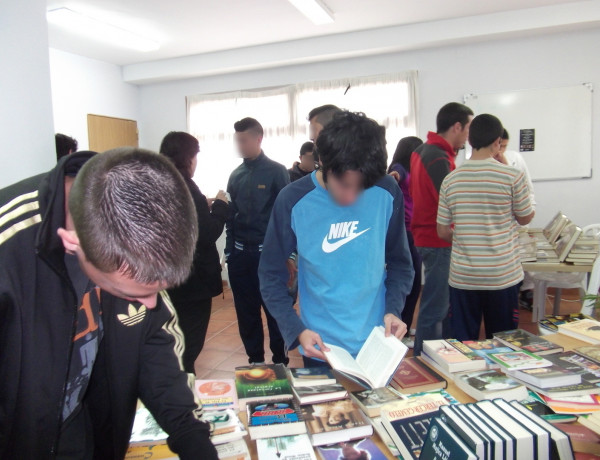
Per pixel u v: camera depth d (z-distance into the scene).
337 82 5.12
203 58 5.32
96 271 0.59
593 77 4.40
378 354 1.23
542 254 2.66
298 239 1.31
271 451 0.99
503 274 2.02
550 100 4.53
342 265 1.30
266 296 1.35
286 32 4.64
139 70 5.61
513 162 3.96
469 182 2.04
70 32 4.32
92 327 0.86
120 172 0.55
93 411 0.94
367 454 0.98
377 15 4.27
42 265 0.73
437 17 4.38
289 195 1.30
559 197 4.64
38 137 1.55
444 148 2.49
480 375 1.28
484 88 4.71
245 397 1.16
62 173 0.69
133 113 5.92
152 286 0.57
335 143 1.06
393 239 1.39
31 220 0.73
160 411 0.88
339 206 1.27
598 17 4.07
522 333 1.61
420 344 2.64
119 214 0.53
